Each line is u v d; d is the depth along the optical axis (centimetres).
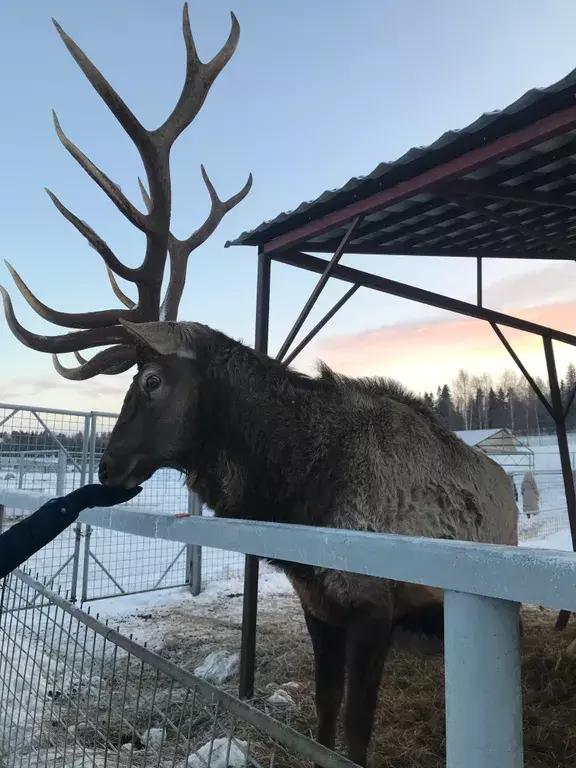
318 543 89
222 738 254
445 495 255
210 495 251
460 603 68
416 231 400
